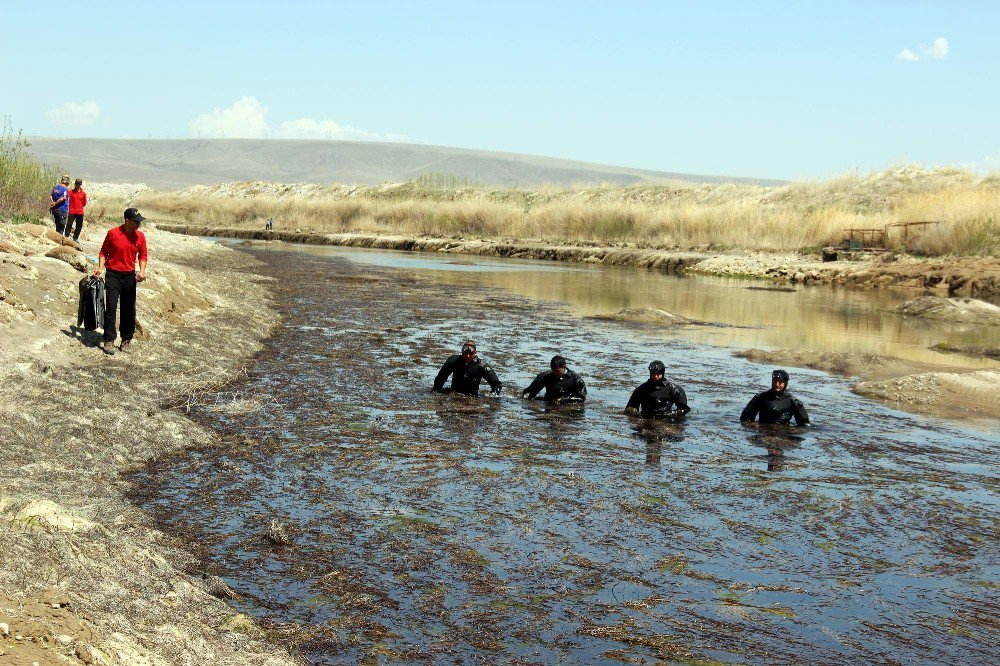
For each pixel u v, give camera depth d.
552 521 7.93
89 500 7.65
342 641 5.68
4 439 8.40
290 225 76.19
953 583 6.89
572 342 19.09
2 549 5.01
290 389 12.95
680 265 44.47
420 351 17.00
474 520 7.89
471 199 75.50
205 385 12.70
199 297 18.66
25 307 12.76
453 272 38.88
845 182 58.47
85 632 4.29
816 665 5.57
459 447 10.22
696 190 67.44
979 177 54.19
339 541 7.30
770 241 47.69
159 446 9.57
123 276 12.88
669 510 8.33
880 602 6.51
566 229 59.22
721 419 12.19
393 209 71.94
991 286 31.91
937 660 5.68
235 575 6.55
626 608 6.28
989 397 13.62
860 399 13.88
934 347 19.66
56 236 19.11
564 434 11.04
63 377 10.61
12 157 27.72
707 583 6.74
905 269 35.66
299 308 23.20
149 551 6.38
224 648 5.18
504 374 15.03
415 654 5.56
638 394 12.40
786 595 6.58
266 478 8.84
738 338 20.62
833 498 8.83
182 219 83.12
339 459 9.55
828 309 27.59
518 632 5.88
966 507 8.67
